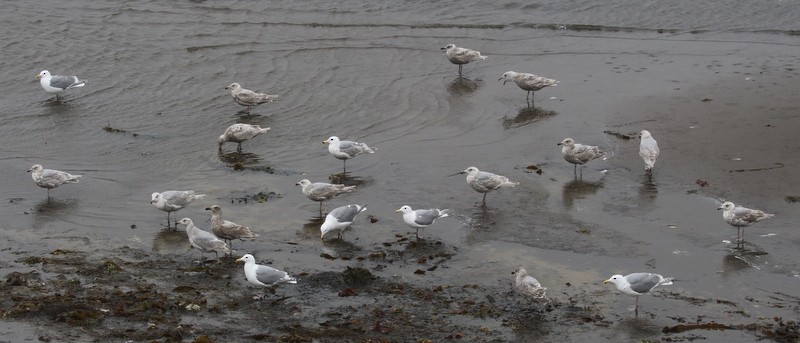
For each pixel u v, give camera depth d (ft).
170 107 121.90
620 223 88.22
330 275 76.28
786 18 155.63
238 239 85.25
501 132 112.88
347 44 147.54
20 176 100.01
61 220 89.20
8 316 67.00
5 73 132.77
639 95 123.13
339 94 126.72
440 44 147.84
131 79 131.75
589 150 99.91
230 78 132.77
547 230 86.89
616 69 134.82
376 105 122.72
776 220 87.81
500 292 74.84
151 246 83.66
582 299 74.02
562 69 135.74
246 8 163.94
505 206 92.38
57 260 79.05
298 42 147.95
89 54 140.56
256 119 118.01
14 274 74.49
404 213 84.94
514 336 67.31
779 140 106.83
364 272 76.33
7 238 84.48
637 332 68.39
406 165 103.04
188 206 92.58
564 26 155.02
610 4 163.53
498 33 152.97
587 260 80.94
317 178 99.86
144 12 159.84
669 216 89.45
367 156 105.81
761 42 145.79
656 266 79.66
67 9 158.92
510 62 139.74
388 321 69.00
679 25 154.51
